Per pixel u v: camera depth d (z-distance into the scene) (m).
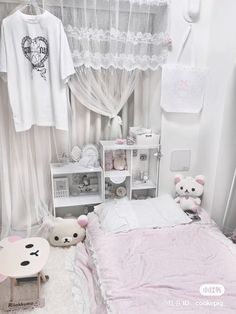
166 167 2.58
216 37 2.19
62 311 1.64
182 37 2.27
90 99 2.33
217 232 2.11
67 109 2.28
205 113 2.41
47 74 2.13
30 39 2.01
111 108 2.43
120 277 1.62
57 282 1.88
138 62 2.29
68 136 2.45
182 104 2.39
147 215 2.23
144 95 2.50
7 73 2.00
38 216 2.45
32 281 1.88
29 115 2.15
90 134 2.55
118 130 2.50
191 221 2.23
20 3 2.00
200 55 2.36
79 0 2.03
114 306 1.41
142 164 2.72
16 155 2.28
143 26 2.21
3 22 1.92
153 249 1.87
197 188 2.42
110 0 2.07
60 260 2.11
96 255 1.86
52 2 2.02
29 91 2.13
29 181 2.40
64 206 2.43
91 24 2.11
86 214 2.62
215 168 2.28
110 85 2.36
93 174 2.66
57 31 2.02
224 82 2.10
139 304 1.42
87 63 2.17
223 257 1.79
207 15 2.26
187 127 2.51
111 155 2.56
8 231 2.37
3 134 2.23
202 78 2.36
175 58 2.31
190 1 2.17
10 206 2.39
